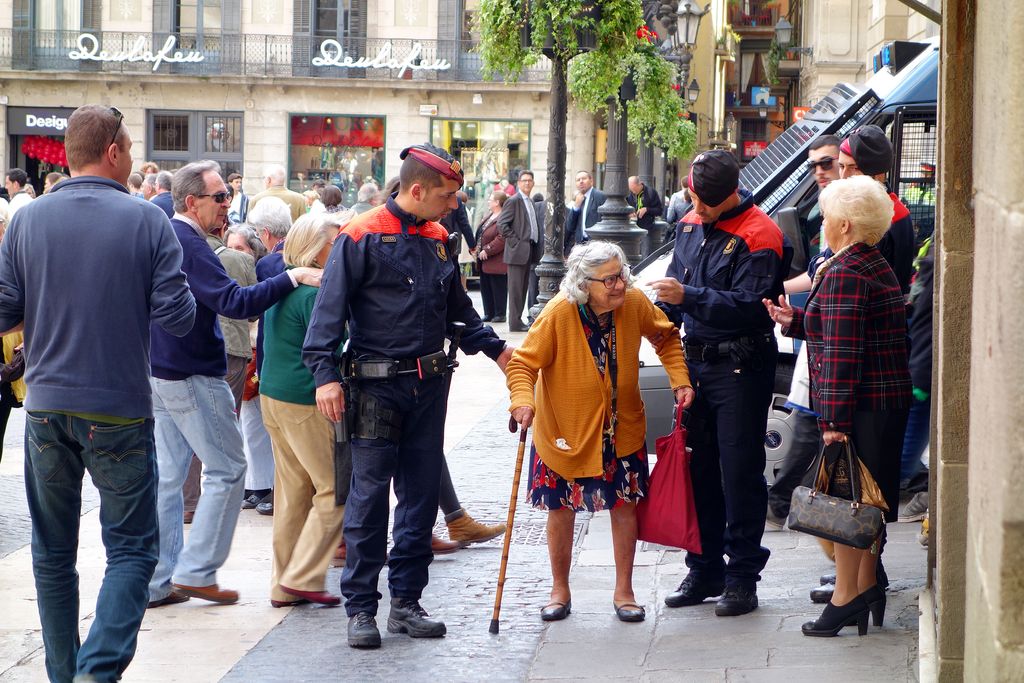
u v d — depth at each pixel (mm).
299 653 5004
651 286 5031
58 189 4305
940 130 4184
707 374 5262
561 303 5191
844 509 4602
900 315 4723
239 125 34688
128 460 4254
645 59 17969
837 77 35094
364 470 5125
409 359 5129
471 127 34312
